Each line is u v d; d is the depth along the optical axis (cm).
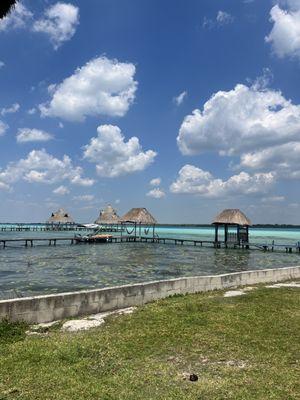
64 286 2153
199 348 821
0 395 588
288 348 824
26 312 1043
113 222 7500
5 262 3372
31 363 720
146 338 885
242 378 670
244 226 5247
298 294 1438
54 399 579
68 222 10800
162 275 2658
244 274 1745
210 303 1253
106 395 595
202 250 4934
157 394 605
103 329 988
